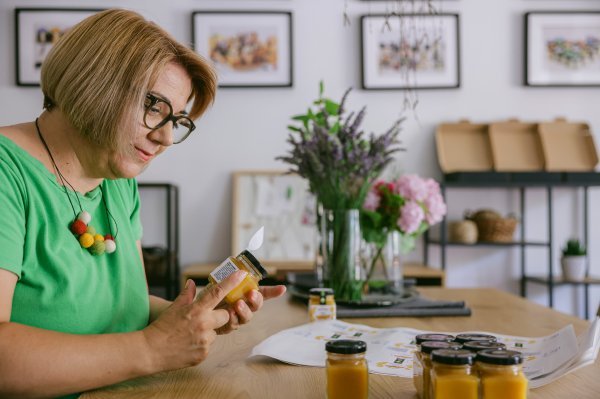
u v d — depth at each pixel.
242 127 3.68
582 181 3.41
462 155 3.68
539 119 3.77
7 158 0.96
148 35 0.98
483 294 1.92
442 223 3.38
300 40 3.69
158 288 3.59
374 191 1.68
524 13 3.75
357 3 3.69
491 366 0.73
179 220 3.66
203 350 0.90
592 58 3.74
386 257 1.66
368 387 0.82
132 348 0.86
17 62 3.51
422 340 0.84
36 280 0.96
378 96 3.70
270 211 3.61
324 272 1.68
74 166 1.08
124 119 0.96
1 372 0.78
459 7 3.73
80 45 0.96
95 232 1.08
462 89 3.74
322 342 1.13
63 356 0.81
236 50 3.64
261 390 0.88
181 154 3.67
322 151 1.64
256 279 1.06
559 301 3.78
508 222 3.47
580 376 0.94
